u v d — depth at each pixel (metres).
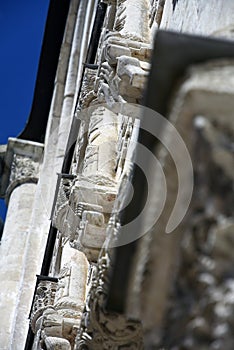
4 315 22.55
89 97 16.70
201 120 6.80
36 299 16.73
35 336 16.77
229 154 6.71
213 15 10.10
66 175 15.77
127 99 11.71
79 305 14.80
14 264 24.19
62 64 28.66
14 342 21.31
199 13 10.85
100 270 10.55
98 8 20.50
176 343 6.64
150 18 15.97
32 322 16.47
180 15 12.27
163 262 6.89
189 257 6.70
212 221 6.66
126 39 13.83
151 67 7.25
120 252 7.70
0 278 23.86
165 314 6.76
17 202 26.67
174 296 6.73
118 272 7.70
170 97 7.23
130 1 16.75
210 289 6.52
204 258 6.61
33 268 23.23
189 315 6.60
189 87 6.84
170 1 13.92
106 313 10.38
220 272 6.53
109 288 7.80
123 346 10.45
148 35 15.58
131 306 7.29
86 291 15.38
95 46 20.48
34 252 23.77
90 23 27.38
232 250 6.55
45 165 26.11
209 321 6.50
